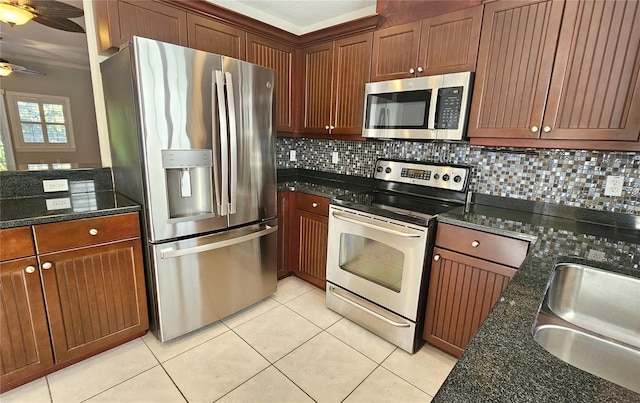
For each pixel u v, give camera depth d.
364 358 1.85
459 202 2.12
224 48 2.25
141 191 1.73
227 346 1.91
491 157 2.02
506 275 1.54
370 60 2.25
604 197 1.67
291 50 2.71
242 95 1.95
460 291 1.72
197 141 1.78
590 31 1.39
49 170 1.91
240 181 2.04
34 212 1.54
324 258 2.52
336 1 2.41
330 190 2.51
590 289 1.09
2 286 1.40
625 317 1.03
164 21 1.94
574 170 1.74
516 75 1.62
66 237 1.54
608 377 0.92
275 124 2.22
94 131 6.06
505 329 0.67
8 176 1.79
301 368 1.75
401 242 1.83
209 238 1.95
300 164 3.27
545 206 1.85
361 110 2.35
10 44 4.41
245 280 2.22
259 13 2.63
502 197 2.00
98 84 2.01
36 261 1.47
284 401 1.53
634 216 1.59
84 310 1.66
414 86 1.96
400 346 1.93
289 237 2.75
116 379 1.62
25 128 5.29
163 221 1.74
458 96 1.79
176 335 1.91
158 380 1.63
